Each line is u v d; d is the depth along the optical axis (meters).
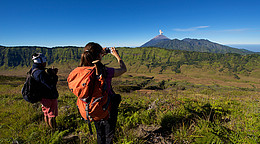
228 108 3.70
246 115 3.15
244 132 2.33
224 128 2.47
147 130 2.65
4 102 6.87
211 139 2.15
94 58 1.67
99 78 1.52
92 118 1.63
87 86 1.47
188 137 2.31
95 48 1.69
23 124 3.48
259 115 3.04
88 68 1.59
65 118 3.58
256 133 2.24
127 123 2.88
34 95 2.62
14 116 4.20
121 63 1.79
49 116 2.94
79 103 1.71
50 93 2.78
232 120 2.96
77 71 1.59
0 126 3.38
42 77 2.54
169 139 2.41
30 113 4.25
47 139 2.51
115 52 1.88
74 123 3.38
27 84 2.59
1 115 4.36
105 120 1.74
